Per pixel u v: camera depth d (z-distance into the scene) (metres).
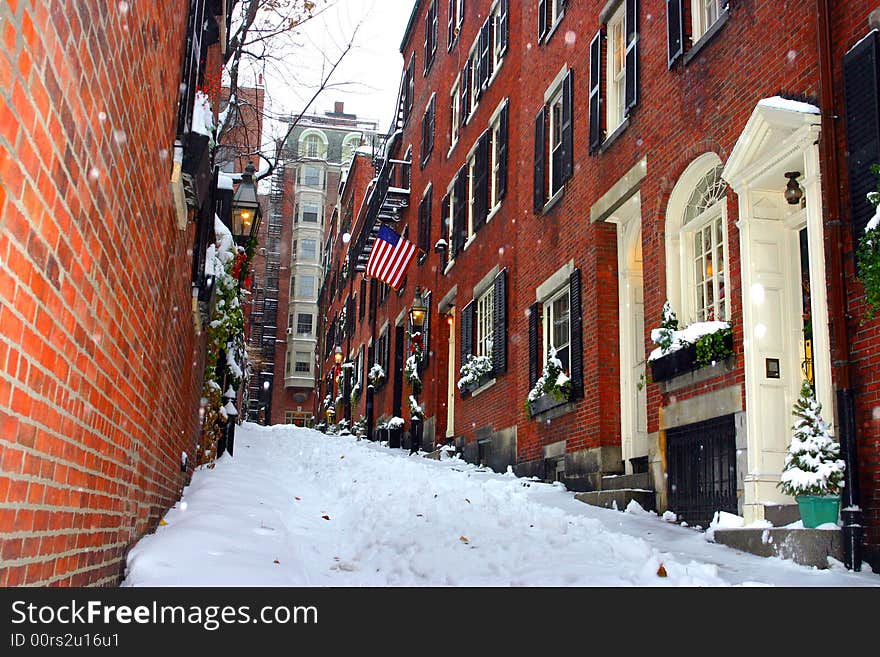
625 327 11.35
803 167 7.39
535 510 9.03
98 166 3.15
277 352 59.09
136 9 3.69
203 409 11.80
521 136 15.52
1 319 2.17
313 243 60.59
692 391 8.82
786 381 7.63
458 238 19.92
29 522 2.69
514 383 15.17
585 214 12.22
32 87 2.24
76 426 3.22
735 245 8.17
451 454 18.53
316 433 27.50
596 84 12.00
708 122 8.95
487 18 18.92
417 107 26.70
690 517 8.72
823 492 6.27
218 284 10.80
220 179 10.97
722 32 8.77
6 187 2.10
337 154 62.22
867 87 6.36
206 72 8.50
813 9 7.21
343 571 6.58
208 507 7.94
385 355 27.95
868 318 6.21
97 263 3.29
